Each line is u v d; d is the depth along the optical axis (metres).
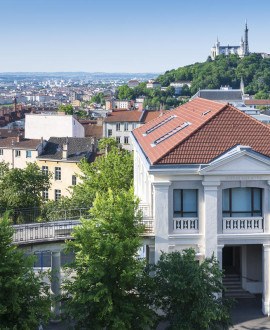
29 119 146.38
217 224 42.62
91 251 33.66
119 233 34.66
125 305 33.25
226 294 46.28
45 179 69.81
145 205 46.97
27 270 30.97
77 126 147.38
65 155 104.75
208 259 37.09
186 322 34.59
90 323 33.84
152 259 42.91
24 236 42.84
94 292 32.94
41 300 31.22
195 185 42.31
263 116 111.06
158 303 36.09
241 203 43.25
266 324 40.75
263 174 42.03
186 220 42.78
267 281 42.91
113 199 37.91
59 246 41.84
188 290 34.56
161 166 41.50
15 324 30.03
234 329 39.72
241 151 41.22
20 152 111.75
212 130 43.94
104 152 109.62
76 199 63.38
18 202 64.44
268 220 42.97
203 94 155.25
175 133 48.47
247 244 46.56
